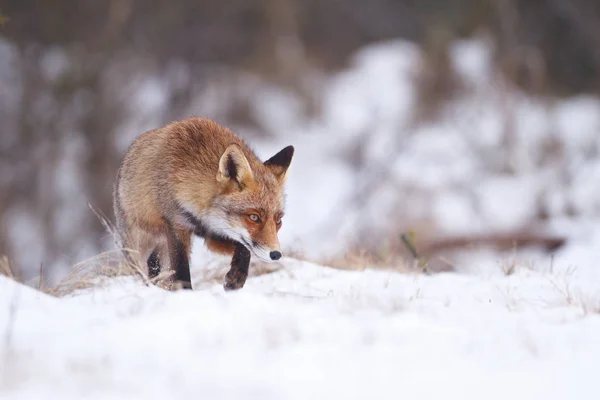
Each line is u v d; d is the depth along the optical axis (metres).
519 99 27.95
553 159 22.66
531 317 5.64
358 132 29.08
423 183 22.80
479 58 30.95
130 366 4.16
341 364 4.28
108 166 26.25
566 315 5.71
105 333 4.71
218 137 7.32
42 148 26.03
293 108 32.50
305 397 3.79
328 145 29.48
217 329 4.84
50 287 7.21
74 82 26.86
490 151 25.44
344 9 37.66
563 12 32.84
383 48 35.66
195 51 31.89
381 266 9.53
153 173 7.22
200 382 3.93
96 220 24.67
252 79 33.16
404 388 3.98
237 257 7.05
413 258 9.70
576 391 4.00
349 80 33.78
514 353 4.58
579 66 33.41
